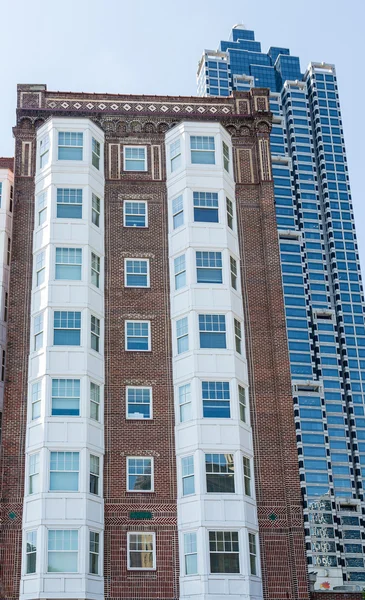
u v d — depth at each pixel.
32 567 36.75
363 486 157.75
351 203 185.25
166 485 39.38
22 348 41.84
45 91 48.06
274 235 45.69
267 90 49.69
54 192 44.66
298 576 38.12
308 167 188.00
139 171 46.78
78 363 40.66
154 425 40.62
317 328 171.25
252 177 47.44
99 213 45.31
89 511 37.84
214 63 198.12
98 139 47.03
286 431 40.94
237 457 39.34
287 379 42.12
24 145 46.75
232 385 40.91
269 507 39.44
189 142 46.62
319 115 192.75
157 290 43.78
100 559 37.62
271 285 44.38
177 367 41.72
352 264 178.88
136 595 37.25
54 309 41.78
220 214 45.09
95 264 43.84
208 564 36.97
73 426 39.25
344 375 168.50
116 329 42.66
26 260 44.03
